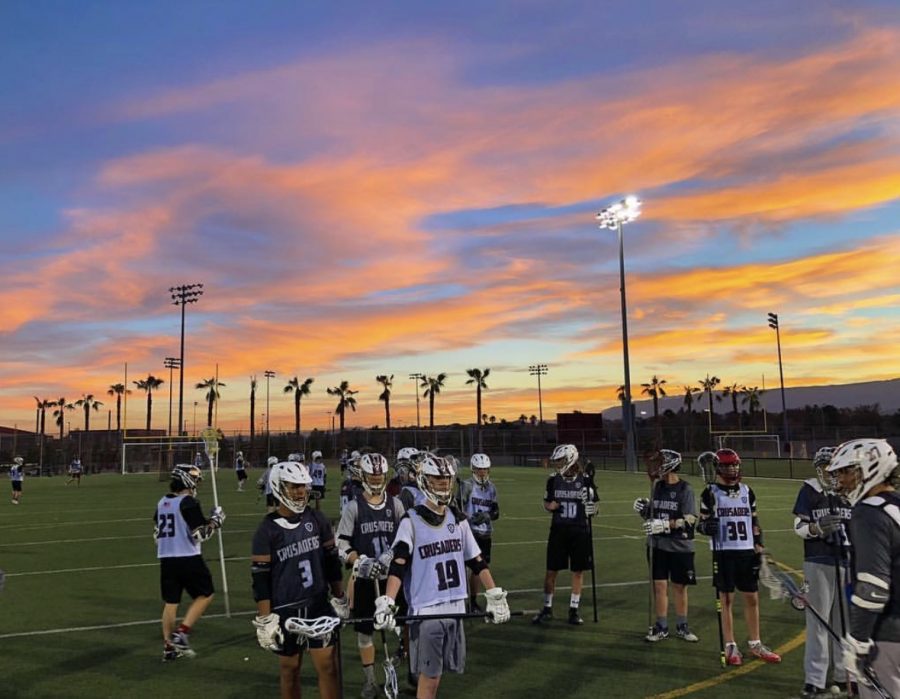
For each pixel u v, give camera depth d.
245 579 11.41
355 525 6.46
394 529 6.52
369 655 6.13
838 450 4.03
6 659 7.19
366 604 6.16
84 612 9.22
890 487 3.88
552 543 8.48
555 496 8.52
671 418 105.94
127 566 12.79
